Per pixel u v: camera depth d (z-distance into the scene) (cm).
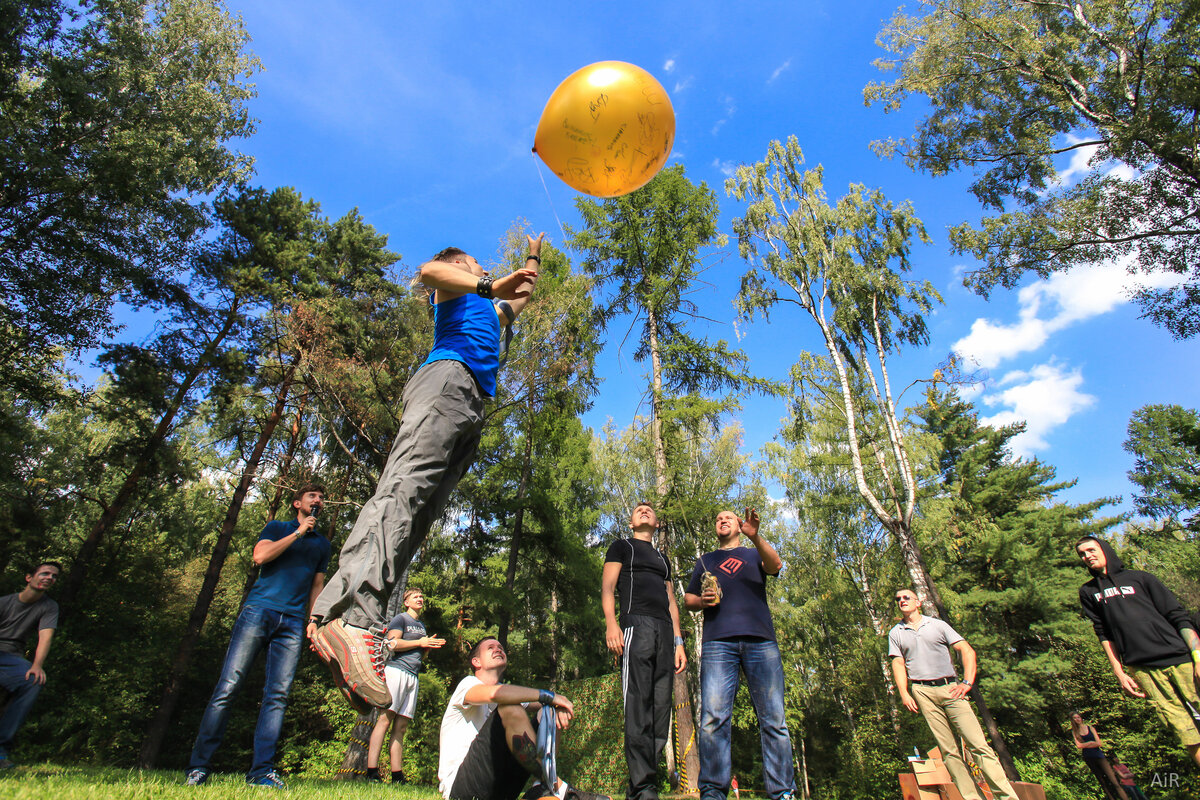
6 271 1153
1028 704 1783
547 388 1378
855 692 2188
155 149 1215
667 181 1329
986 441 2628
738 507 2009
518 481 1509
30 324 1223
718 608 347
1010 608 2073
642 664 314
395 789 373
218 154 1509
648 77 255
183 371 1476
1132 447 2912
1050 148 1452
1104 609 402
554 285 1381
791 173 1795
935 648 492
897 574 2106
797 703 2594
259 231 1570
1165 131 1160
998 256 1439
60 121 1153
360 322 1465
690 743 923
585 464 1820
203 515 2089
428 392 204
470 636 1678
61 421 1967
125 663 1366
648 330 1377
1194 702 359
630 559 351
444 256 246
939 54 1497
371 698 166
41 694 1210
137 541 1775
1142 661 378
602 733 951
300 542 363
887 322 1709
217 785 273
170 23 1520
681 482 1245
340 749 1323
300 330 1303
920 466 2056
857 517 2291
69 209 1169
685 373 1326
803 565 2478
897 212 1692
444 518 1606
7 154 1027
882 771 1878
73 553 1470
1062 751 1741
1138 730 1650
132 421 1486
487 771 269
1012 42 1384
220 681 316
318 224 1727
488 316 232
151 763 1212
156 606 1602
